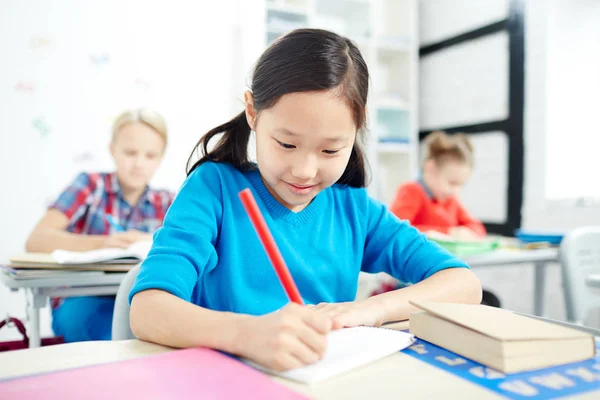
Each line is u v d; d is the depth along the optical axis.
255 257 0.82
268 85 0.66
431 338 0.56
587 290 1.53
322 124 0.63
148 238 1.54
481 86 3.04
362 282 2.24
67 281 1.15
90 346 0.55
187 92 2.78
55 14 2.49
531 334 0.49
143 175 1.84
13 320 1.22
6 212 2.41
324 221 0.89
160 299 0.60
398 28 3.50
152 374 0.44
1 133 2.40
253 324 0.51
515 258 1.73
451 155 2.34
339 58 0.66
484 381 0.44
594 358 0.51
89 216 1.80
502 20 2.88
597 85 2.42
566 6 2.55
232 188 0.84
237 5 2.86
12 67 2.41
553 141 2.61
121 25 2.63
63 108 2.51
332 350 0.52
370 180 0.97
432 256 0.83
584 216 2.43
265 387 0.41
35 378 0.42
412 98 3.39
